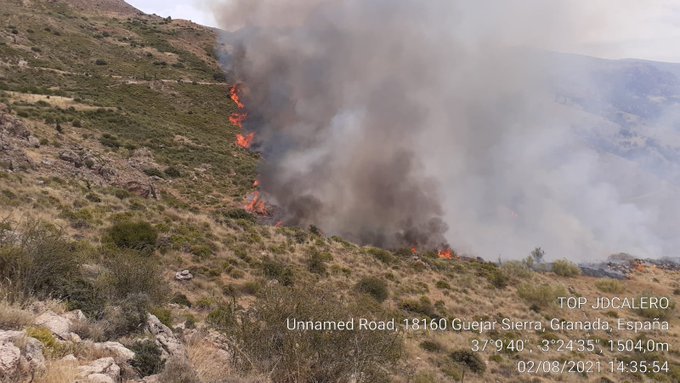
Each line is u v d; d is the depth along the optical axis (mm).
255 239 33312
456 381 17906
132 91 99750
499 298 35188
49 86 83125
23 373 5051
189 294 19906
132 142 60938
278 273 26688
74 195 29391
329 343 7621
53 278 9180
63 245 10070
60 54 108875
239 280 24031
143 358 6926
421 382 15188
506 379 19891
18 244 9750
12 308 7074
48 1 158125
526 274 43875
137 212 30344
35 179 29516
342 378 7500
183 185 52281
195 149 71750
